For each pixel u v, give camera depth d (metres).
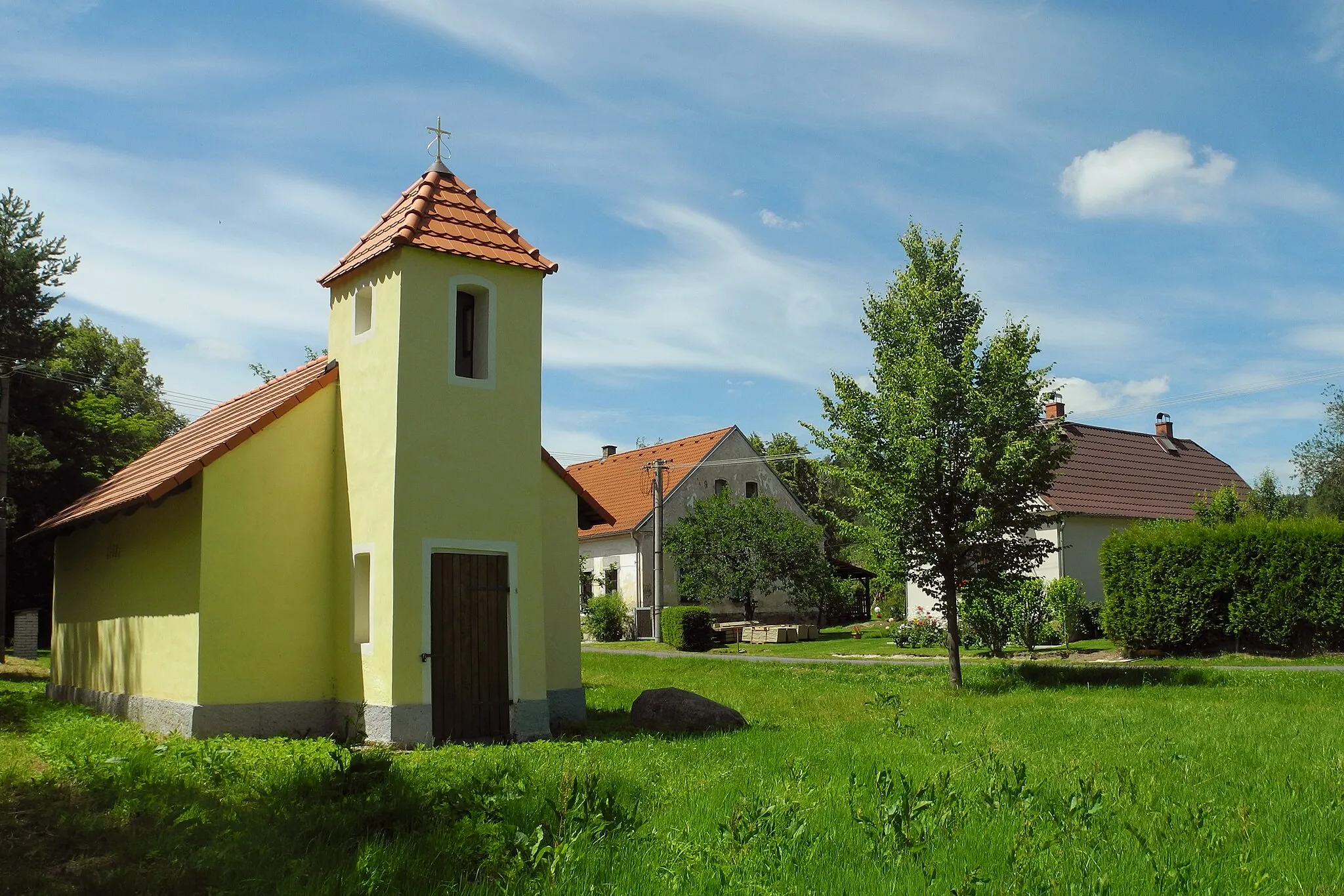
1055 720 14.02
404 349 14.13
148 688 15.16
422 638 13.69
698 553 39.12
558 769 9.59
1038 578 24.83
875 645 33.69
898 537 20.41
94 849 7.23
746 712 16.42
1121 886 5.98
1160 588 24.80
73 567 19.38
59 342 33.16
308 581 14.70
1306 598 23.03
